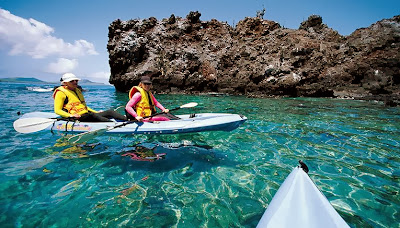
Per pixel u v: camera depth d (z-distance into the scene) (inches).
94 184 116.2
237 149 172.6
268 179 125.0
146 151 164.4
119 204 99.4
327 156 159.3
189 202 102.3
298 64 659.4
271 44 717.3
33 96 602.5
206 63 747.4
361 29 704.4
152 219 89.7
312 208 76.9
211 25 826.8
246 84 669.3
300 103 462.0
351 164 145.5
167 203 101.2
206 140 192.9
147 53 776.9
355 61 636.7
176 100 521.3
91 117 188.7
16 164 137.8
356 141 194.1
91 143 179.3
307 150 171.5
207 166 141.4
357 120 282.5
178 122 173.5
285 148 175.8
